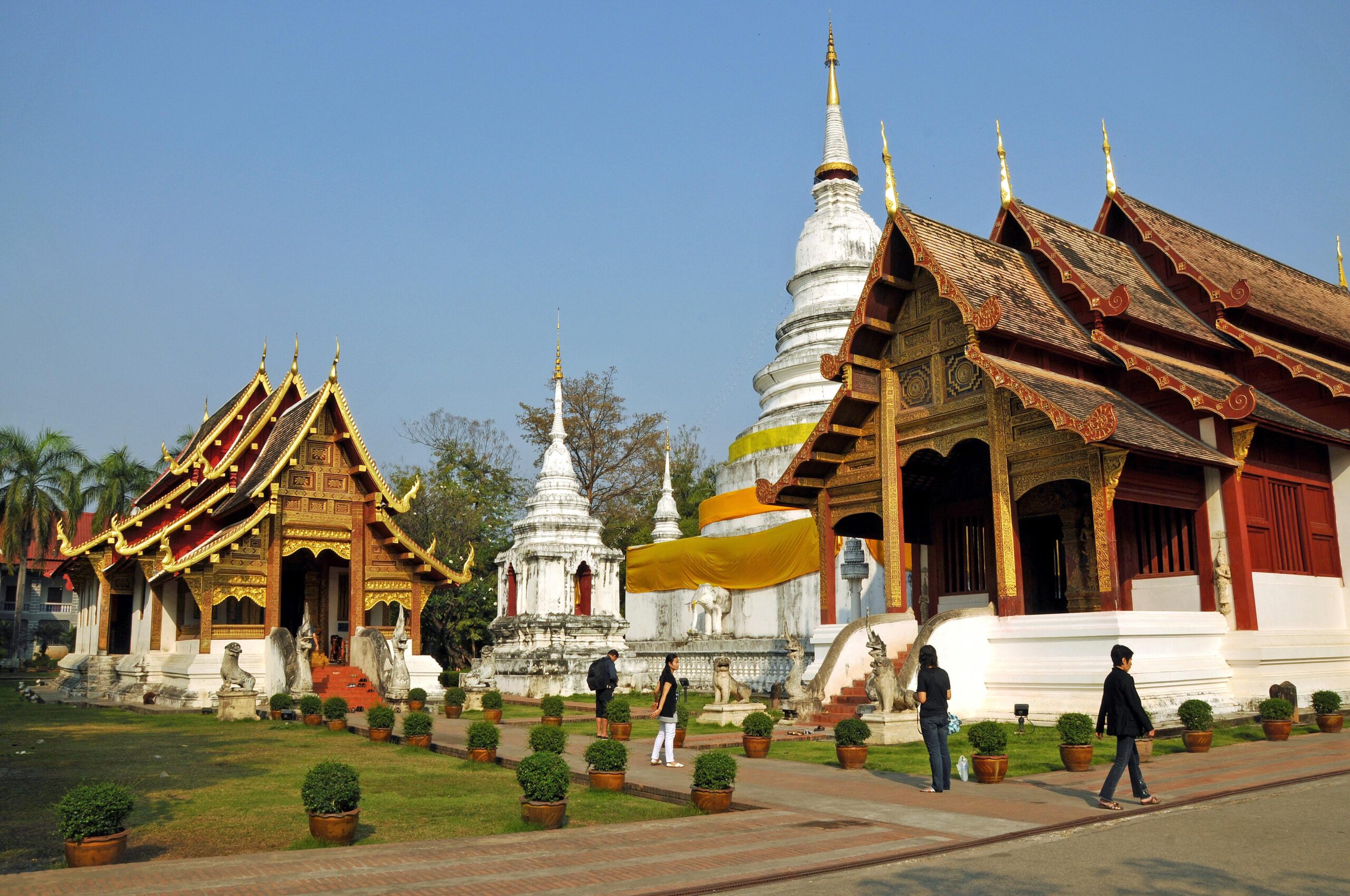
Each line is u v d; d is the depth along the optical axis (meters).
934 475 23.39
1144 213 24.44
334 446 28.19
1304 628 20.05
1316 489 21.47
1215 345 21.70
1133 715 10.64
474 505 56.91
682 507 65.12
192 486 32.44
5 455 56.22
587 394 60.88
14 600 74.12
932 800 11.38
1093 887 7.52
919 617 24.25
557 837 9.54
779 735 18.30
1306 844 8.72
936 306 20.36
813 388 37.28
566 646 35.53
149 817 10.77
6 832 10.05
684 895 7.39
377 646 26.16
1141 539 20.38
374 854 8.81
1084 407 17.66
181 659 27.92
